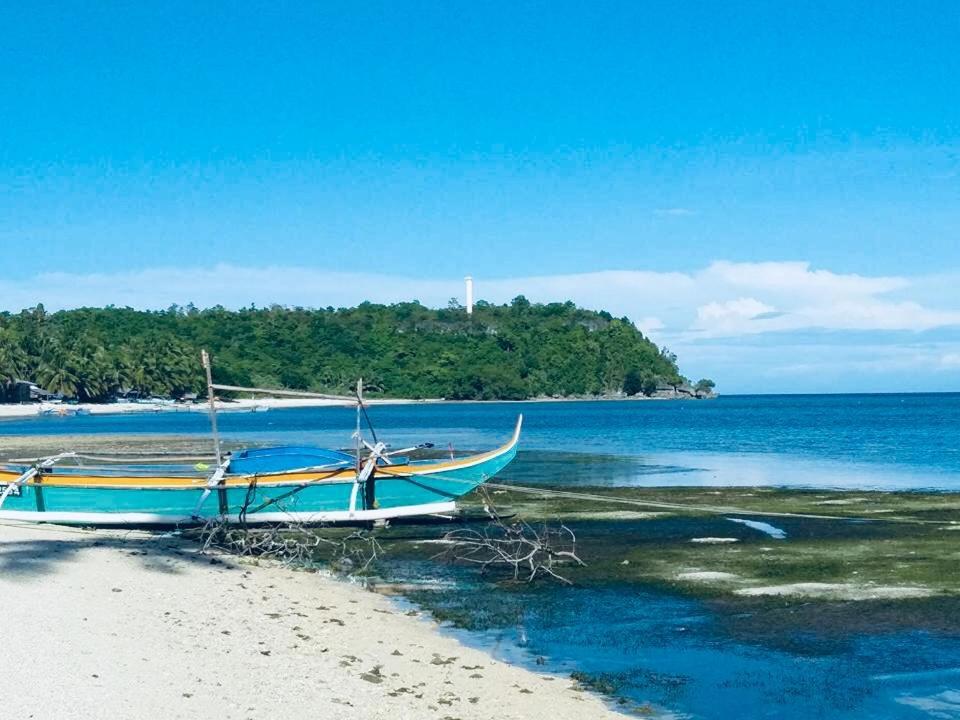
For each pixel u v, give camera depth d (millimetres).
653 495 32750
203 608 15164
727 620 15664
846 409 154500
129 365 154750
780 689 12422
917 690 12375
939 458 49500
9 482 24281
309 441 68375
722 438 69938
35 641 12266
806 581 18203
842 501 30688
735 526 25422
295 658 12719
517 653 13961
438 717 10844
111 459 25891
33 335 148750
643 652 14008
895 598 16797
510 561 19844
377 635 14477
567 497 32094
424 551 22266
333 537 24375
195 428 94125
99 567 17609
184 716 10109
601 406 185000
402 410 160625
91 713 9938
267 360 187875
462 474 26438
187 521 23891
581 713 11438
